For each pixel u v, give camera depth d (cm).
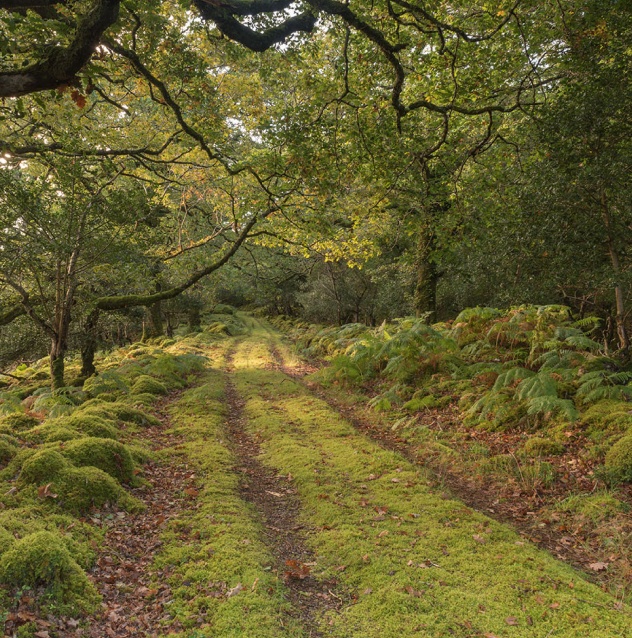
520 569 411
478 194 1013
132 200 1060
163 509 518
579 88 884
